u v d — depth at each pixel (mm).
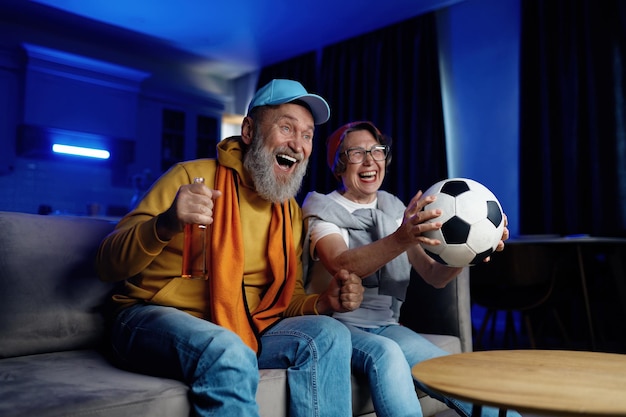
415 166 5512
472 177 5340
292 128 1688
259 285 1638
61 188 6473
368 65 6086
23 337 1478
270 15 5777
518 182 4836
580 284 3285
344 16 5770
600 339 4000
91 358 1483
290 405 1372
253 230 1629
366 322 1759
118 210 6230
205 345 1196
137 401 1097
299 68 6906
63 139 6250
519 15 5066
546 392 934
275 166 1674
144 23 6039
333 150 2008
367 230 1870
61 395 1076
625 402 872
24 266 1519
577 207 4430
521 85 4816
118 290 1656
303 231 1832
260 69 7488
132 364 1351
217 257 1479
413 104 5566
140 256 1343
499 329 4766
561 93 4570
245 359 1192
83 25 6125
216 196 1301
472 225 1387
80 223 1690
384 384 1435
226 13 5750
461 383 1006
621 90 4301
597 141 4352
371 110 6016
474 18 5379
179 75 7457
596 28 4398
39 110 6047
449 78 5543
